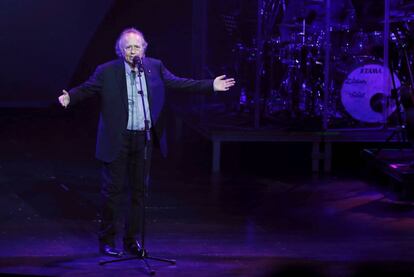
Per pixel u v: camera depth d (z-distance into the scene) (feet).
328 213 67.67
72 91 49.32
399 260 51.65
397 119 88.48
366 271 48.75
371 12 91.76
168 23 130.00
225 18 97.50
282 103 94.84
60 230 60.13
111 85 49.32
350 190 78.02
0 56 123.85
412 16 86.07
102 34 131.54
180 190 76.95
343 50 92.48
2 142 105.29
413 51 84.07
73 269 48.16
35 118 123.95
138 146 50.16
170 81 50.44
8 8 118.62
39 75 127.75
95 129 119.55
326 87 88.58
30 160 92.48
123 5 129.90
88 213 66.64
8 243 55.52
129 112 49.62
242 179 83.56
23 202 70.18
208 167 90.89
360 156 96.89
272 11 95.09
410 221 64.75
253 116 94.63
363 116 88.74
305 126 91.25
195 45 103.14
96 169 87.56
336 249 54.95
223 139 87.35
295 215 66.85
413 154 83.56
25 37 122.11
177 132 110.42
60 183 79.15
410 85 78.59
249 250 54.44
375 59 89.76
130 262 50.11
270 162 94.48
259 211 68.28
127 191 74.79
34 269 48.03
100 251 52.03
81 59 127.03
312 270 48.83
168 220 64.13
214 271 48.21
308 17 94.58
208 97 100.22
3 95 129.49
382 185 80.69
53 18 120.88
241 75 95.50
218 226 62.34
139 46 49.29
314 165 88.89
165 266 49.21
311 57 92.73
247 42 95.66
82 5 120.57
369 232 60.75
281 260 51.42
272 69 93.91
